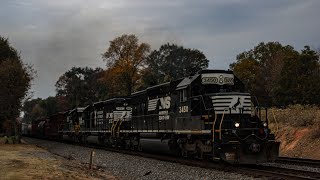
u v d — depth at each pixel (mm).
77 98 97562
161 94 24438
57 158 25172
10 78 42656
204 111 18984
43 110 124500
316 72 41812
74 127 46312
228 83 20203
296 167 17250
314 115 27547
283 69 43094
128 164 20719
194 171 16562
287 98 41062
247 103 18672
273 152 17250
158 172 17109
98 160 23938
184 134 21016
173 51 75125
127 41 63250
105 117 36188
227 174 15289
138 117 28453
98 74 97000
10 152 28750
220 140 16922
